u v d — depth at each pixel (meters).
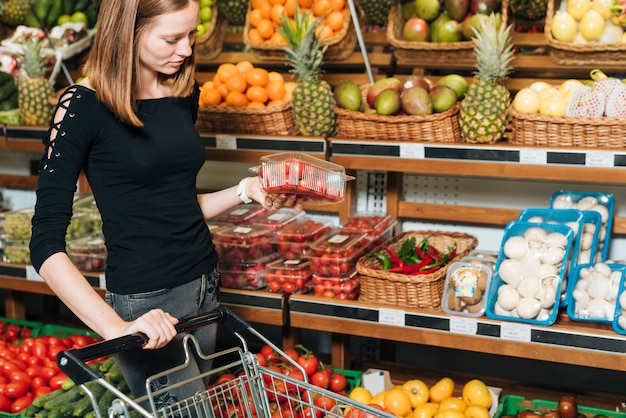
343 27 3.14
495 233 3.16
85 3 3.78
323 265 2.73
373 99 2.84
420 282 2.56
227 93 3.04
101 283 3.04
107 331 1.64
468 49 2.96
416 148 2.66
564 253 2.53
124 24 1.75
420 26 3.05
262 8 3.26
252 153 2.91
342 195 2.07
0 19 3.88
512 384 3.07
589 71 3.01
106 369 2.65
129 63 1.76
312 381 2.65
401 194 3.23
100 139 1.85
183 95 1.95
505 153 2.55
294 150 2.85
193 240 1.99
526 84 3.08
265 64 3.40
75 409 2.48
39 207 1.76
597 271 2.52
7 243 3.27
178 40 1.81
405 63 3.12
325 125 2.86
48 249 1.70
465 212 3.07
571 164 2.47
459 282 2.55
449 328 2.52
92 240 3.16
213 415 1.78
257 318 2.83
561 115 2.55
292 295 2.75
